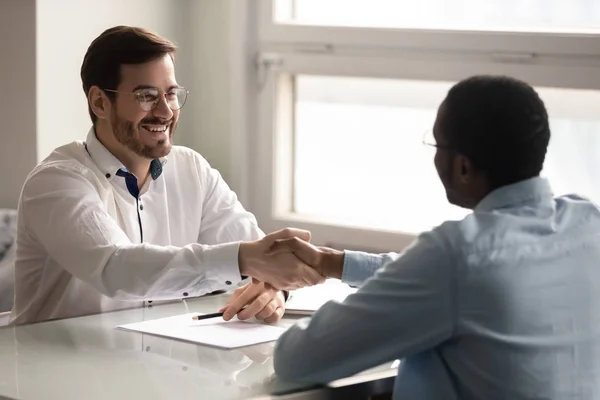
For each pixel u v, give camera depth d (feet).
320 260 7.80
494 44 11.53
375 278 6.12
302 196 13.98
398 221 13.10
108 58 8.88
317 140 13.70
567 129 11.52
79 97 12.89
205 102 14.07
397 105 12.83
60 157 9.19
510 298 5.92
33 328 8.05
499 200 6.19
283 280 7.87
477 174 6.21
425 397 6.15
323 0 13.34
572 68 11.02
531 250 6.05
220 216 10.16
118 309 9.18
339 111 13.42
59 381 6.53
